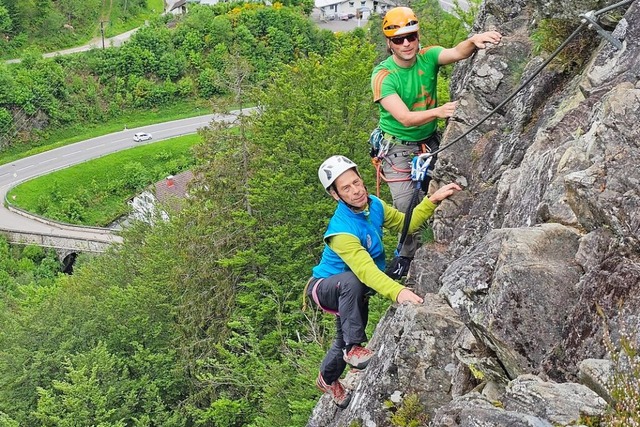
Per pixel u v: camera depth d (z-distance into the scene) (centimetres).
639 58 576
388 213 652
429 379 560
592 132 507
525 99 716
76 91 7819
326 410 775
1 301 4162
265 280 2305
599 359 378
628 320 380
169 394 2569
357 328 596
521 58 752
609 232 431
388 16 677
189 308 2547
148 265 2877
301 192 2230
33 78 7594
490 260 469
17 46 8581
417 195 727
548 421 360
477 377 480
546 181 541
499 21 834
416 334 566
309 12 9225
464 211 714
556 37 703
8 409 2577
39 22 8800
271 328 2322
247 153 2589
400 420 555
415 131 727
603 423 350
